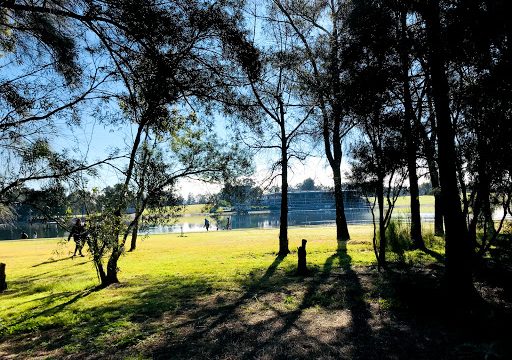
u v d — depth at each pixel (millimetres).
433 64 8875
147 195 12750
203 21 6547
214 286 12211
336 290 10789
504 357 5598
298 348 6664
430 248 17641
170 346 7031
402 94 11031
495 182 9414
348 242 22172
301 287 11477
